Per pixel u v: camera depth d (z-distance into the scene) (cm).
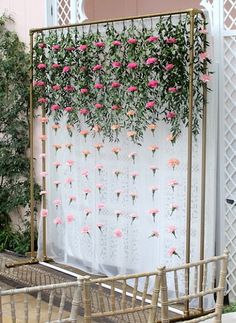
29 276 479
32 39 492
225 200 409
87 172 477
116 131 445
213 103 395
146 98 415
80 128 477
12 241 569
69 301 410
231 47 399
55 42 476
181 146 406
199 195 400
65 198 500
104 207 467
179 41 390
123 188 451
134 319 369
